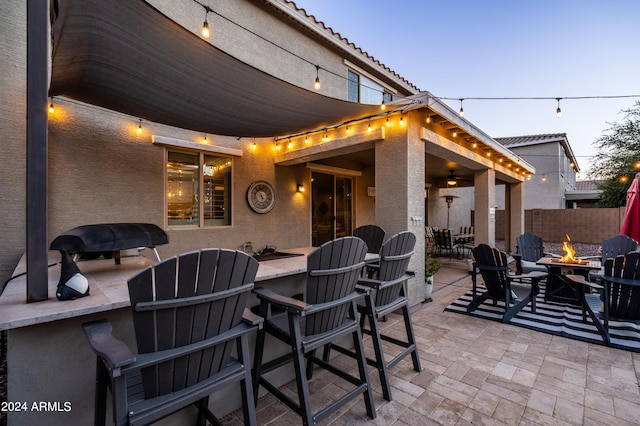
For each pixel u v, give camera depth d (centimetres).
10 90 332
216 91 309
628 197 479
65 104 374
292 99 344
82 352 146
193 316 128
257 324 149
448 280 606
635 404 209
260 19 529
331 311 186
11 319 121
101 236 212
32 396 133
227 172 537
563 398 217
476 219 665
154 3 410
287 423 193
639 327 337
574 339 319
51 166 363
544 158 1416
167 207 464
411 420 195
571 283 414
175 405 125
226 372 145
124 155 420
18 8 340
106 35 216
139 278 114
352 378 202
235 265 138
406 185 400
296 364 170
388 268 241
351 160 730
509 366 263
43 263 148
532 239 562
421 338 323
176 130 468
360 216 792
